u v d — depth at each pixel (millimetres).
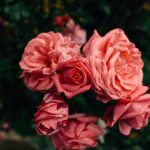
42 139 1737
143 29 2111
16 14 1765
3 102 1777
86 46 719
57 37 714
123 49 689
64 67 686
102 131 698
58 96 693
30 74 711
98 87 663
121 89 669
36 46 715
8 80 1737
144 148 2027
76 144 693
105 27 2023
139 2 2117
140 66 703
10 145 2727
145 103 664
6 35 1764
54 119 669
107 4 1990
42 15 1788
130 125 682
